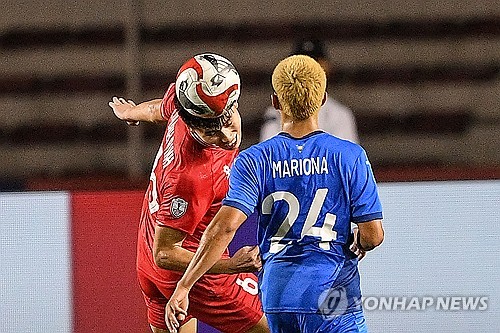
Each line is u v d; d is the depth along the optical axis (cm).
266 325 1454
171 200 1296
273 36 3164
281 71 1153
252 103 3078
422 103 3097
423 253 1717
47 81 3194
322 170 1143
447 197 1714
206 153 1283
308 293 1145
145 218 1415
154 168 1377
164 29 3166
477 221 1714
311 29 3169
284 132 1172
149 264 1406
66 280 1767
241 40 3161
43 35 3212
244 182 1152
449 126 3062
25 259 1767
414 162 3038
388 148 3055
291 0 3152
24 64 3206
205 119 1207
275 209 1155
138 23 2833
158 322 1487
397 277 1719
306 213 1146
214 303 1413
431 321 1727
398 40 3161
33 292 1772
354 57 3159
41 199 1766
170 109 1422
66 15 3194
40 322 1773
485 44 3144
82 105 3158
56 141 3117
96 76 3183
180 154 1282
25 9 3200
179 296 1222
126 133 3112
